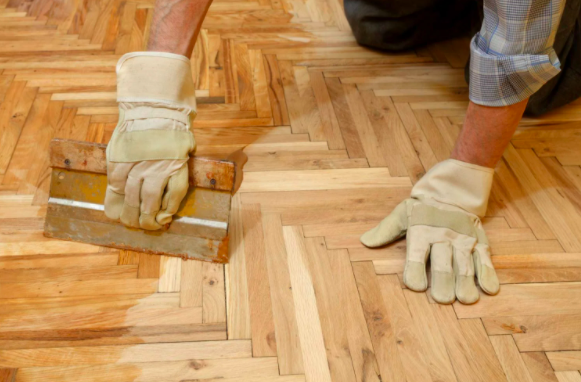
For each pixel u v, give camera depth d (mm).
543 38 1152
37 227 1370
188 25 1208
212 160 1237
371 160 1649
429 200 1383
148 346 1134
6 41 2080
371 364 1125
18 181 1494
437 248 1307
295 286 1271
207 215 1286
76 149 1261
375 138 1738
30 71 1930
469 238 1334
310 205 1481
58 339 1136
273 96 1898
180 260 1313
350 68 2070
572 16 1583
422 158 1669
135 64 1190
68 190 1307
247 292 1251
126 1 2398
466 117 1322
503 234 1440
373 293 1265
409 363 1132
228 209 1278
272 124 1771
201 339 1152
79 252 1313
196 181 1257
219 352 1130
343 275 1302
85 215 1314
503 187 1586
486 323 1216
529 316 1236
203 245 1303
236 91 1911
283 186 1534
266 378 1090
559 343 1184
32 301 1203
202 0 1190
